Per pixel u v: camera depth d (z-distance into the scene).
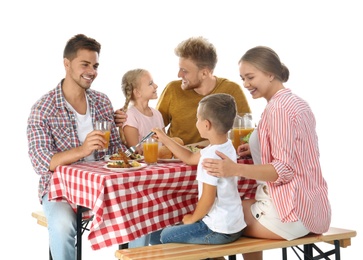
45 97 3.24
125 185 2.69
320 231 2.87
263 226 2.82
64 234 2.99
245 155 3.10
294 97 2.80
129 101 3.62
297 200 2.75
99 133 2.92
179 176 2.84
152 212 2.80
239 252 2.68
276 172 2.70
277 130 2.73
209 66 3.64
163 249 2.69
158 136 2.93
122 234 2.66
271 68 2.84
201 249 2.67
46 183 3.12
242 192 3.11
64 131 3.24
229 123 2.73
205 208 2.68
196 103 3.70
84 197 2.79
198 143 3.51
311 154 2.81
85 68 3.25
